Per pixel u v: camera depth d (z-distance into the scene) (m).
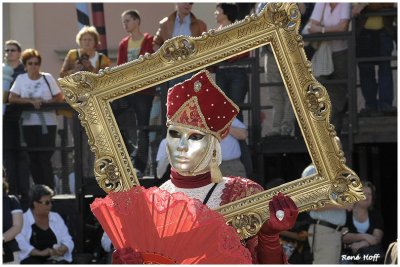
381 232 10.83
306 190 4.96
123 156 5.14
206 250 4.71
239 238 4.86
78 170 11.85
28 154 12.03
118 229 4.85
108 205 4.84
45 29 15.98
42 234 11.14
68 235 11.30
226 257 4.70
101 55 12.38
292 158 11.07
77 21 15.38
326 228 10.60
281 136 11.08
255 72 10.74
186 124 5.11
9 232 10.78
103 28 14.48
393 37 11.76
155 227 4.75
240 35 5.02
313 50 11.74
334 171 4.95
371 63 11.81
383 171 12.79
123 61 12.10
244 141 10.55
